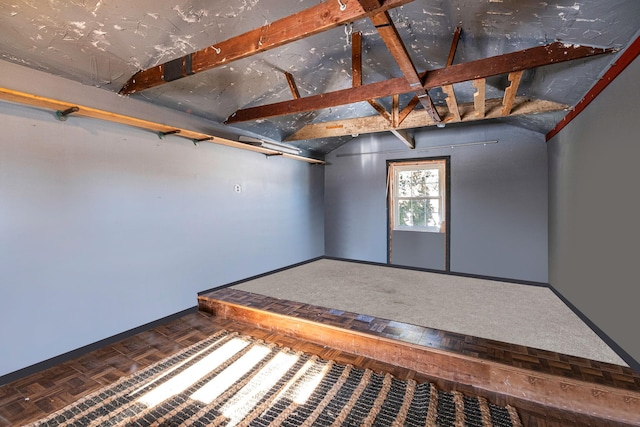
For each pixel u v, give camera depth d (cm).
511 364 203
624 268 208
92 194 271
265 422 176
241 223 431
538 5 186
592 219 265
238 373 224
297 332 280
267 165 482
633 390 175
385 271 461
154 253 321
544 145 457
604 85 236
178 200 346
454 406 188
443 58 301
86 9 200
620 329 214
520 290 361
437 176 541
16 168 228
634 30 183
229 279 410
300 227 565
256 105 380
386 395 198
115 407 189
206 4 215
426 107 315
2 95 213
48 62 234
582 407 183
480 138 500
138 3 203
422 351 226
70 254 257
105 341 278
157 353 259
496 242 492
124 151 295
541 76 278
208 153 382
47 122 244
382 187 585
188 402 193
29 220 234
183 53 257
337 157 630
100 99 277
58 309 250
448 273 446
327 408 186
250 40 208
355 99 293
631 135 198
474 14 215
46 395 204
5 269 222
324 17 176
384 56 312
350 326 262
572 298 321
